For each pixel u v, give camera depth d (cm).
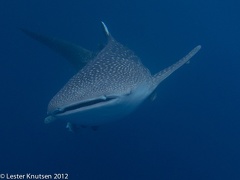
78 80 457
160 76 587
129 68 515
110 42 657
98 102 421
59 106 413
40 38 755
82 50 723
